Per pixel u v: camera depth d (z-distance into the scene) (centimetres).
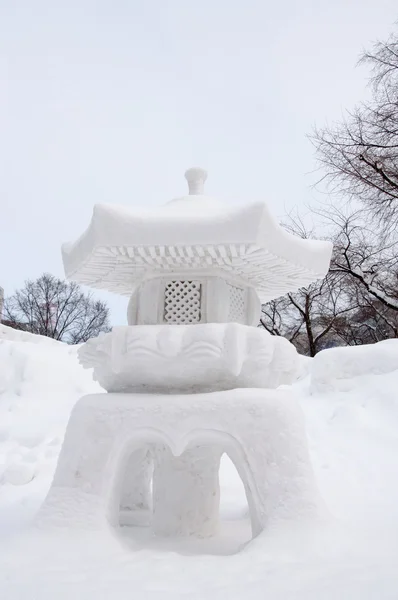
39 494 529
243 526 436
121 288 473
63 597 260
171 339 351
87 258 386
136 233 355
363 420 715
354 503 459
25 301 3503
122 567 303
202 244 350
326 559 305
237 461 359
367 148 1491
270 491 343
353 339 2164
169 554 330
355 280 1728
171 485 396
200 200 402
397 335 1686
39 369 932
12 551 327
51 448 683
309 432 715
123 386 399
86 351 400
